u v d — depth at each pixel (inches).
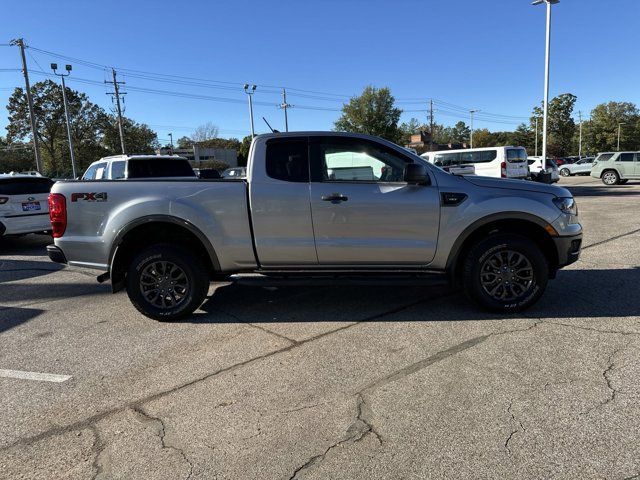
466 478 95.7
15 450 110.3
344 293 228.4
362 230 185.5
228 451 107.3
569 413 117.1
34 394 137.3
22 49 1326.3
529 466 98.5
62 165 2652.6
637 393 125.3
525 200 182.2
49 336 185.2
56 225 194.1
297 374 144.2
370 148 188.9
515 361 146.9
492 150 743.7
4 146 3346.5
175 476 99.3
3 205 378.3
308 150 189.0
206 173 502.9
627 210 523.8
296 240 187.5
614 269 259.4
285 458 104.2
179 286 194.5
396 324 183.5
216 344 170.4
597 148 3432.6
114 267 191.6
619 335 164.4
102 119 2662.4
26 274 303.1
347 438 110.7
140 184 191.2
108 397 134.3
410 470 98.7
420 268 190.2
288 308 208.4
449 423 115.0
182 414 123.7
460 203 183.0
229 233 188.7
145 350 167.3
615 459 99.6
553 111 2770.7
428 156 805.2
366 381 137.9
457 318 187.3
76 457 107.0
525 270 185.6
